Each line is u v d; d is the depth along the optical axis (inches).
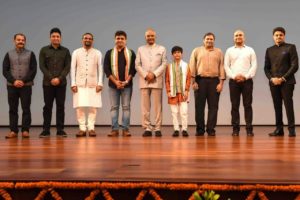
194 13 352.5
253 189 62.9
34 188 66.3
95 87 219.1
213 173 72.5
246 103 212.5
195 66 221.3
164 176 69.1
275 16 347.6
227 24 350.9
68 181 66.2
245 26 350.0
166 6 354.0
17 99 210.1
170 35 354.3
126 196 65.7
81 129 216.8
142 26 355.3
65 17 357.7
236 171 75.0
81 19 357.4
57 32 214.8
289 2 345.7
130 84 215.9
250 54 214.2
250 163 87.9
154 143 154.1
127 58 215.6
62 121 214.5
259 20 348.8
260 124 352.2
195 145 142.7
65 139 186.1
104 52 356.8
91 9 356.8
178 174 71.4
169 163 88.4
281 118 212.1
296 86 344.8
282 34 211.2
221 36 351.6
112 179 66.4
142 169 78.5
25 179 66.9
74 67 218.8
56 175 70.9
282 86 208.2
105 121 356.5
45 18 358.0
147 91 213.9
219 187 63.2
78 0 357.1
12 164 87.7
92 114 219.0
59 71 213.8
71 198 66.2
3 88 358.3
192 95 350.6
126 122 215.8
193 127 331.9
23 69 209.2
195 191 63.5
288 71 205.9
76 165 85.5
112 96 215.9
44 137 206.5
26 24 358.0
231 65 216.1
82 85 217.0
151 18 354.9
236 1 349.7
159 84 213.5
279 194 62.9
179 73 215.9
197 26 352.5
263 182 63.5
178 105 216.5
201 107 218.5
